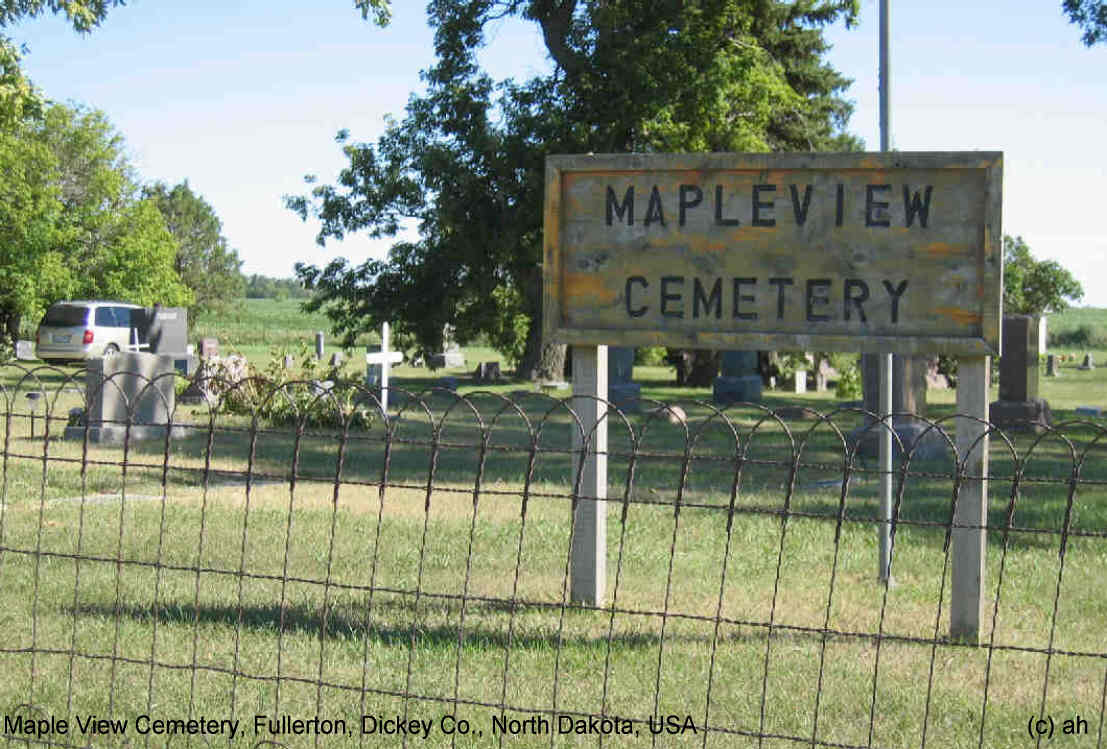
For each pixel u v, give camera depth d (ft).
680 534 32.96
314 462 48.98
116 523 32.37
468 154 116.57
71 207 159.53
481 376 125.49
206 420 64.08
